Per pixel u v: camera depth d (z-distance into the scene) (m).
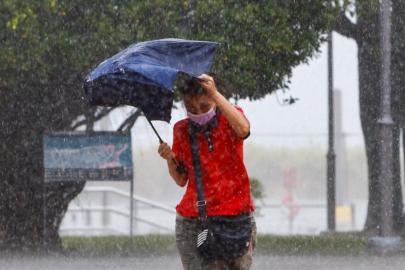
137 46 10.80
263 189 37.59
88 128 30.61
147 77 10.29
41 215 30.41
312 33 28.67
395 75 39.62
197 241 10.80
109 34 25.97
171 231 44.03
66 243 33.34
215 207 10.77
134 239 34.88
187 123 10.98
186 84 10.70
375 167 40.62
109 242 33.31
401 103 40.03
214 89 10.49
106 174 28.25
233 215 10.77
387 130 28.28
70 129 30.89
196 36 26.73
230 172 10.85
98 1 26.64
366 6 35.16
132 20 26.25
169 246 30.64
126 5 26.59
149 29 26.56
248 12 26.70
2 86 28.23
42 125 29.98
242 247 10.66
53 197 30.41
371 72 40.44
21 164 30.17
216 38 26.53
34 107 29.72
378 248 27.27
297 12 28.58
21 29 25.83
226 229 10.70
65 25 26.78
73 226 46.09
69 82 29.12
